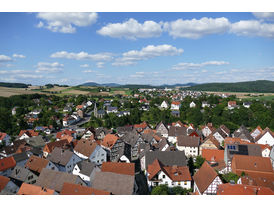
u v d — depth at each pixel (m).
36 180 49.25
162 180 48.81
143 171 62.41
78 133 119.00
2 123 120.94
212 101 190.50
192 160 63.38
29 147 82.06
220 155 60.94
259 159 50.19
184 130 98.38
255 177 47.00
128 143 83.88
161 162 56.94
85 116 179.38
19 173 51.44
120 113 162.62
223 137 91.69
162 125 107.56
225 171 54.25
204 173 46.53
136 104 199.75
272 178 46.84
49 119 142.38
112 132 113.50
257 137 90.94
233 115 128.25
